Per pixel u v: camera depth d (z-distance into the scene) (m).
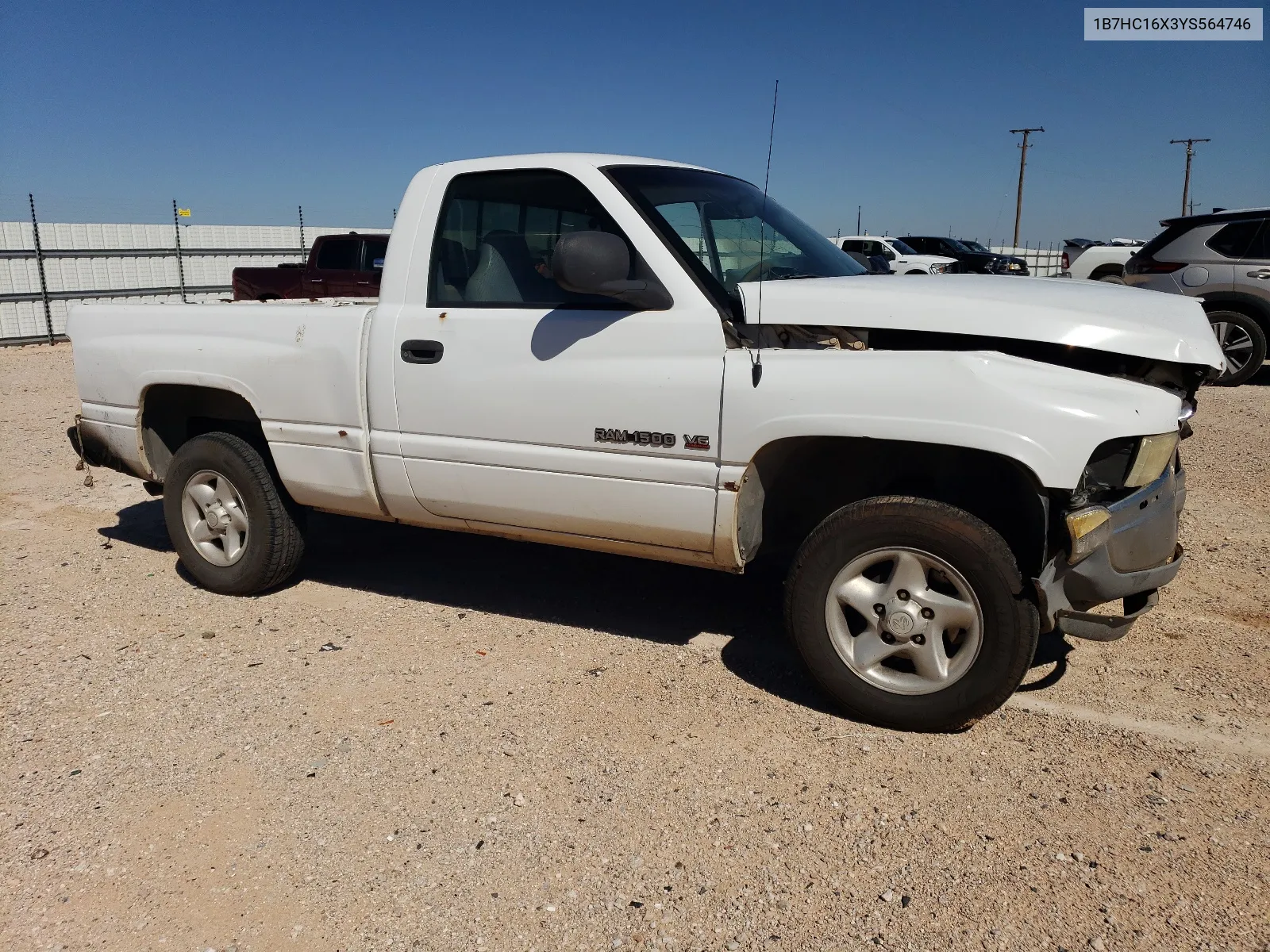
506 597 4.94
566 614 4.71
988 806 3.06
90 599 5.02
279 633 4.53
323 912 2.66
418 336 4.18
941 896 2.66
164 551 5.86
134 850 2.93
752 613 4.69
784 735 3.52
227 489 4.92
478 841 2.94
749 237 4.15
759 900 2.66
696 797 3.14
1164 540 3.43
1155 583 3.47
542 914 2.62
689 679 3.98
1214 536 5.77
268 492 4.80
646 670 4.07
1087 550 3.20
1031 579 3.24
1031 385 3.19
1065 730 3.53
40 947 2.54
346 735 3.56
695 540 3.76
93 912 2.67
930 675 3.43
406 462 4.30
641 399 3.72
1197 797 3.10
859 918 2.58
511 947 2.51
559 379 3.87
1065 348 3.43
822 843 2.89
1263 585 4.96
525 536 4.26
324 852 2.90
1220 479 7.11
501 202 4.11
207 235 25.28
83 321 5.30
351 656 4.26
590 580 5.18
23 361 17.83
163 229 24.36
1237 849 2.83
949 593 3.41
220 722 3.68
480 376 4.04
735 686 3.91
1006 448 3.17
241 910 2.67
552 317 3.89
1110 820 2.98
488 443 4.09
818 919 2.58
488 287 4.11
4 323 21.50
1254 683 3.88
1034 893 2.66
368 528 6.20
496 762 3.37
